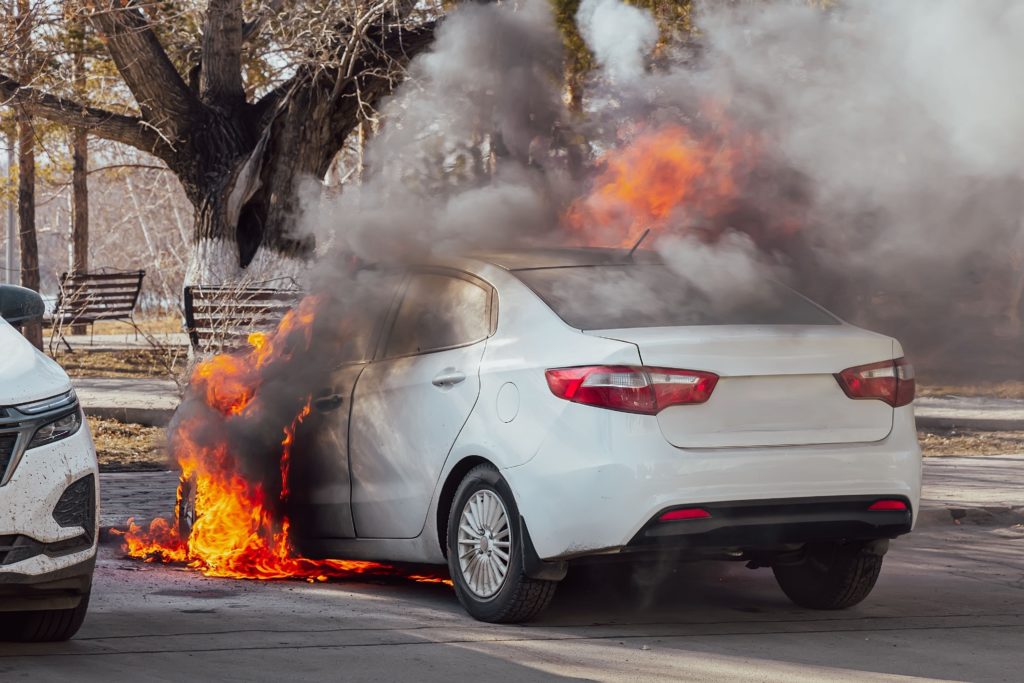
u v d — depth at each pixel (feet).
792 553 43.91
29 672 33.73
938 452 98.89
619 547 38.14
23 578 34.37
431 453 43.65
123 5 114.01
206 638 38.73
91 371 138.00
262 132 132.46
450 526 42.93
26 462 34.53
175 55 152.56
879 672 36.47
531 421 40.11
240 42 132.77
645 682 34.53
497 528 41.32
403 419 45.11
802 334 40.42
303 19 120.16
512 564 40.47
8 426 34.45
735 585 50.67
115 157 270.46
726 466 38.45
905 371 41.70
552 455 39.24
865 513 40.27
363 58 122.42
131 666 34.78
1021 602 48.14
